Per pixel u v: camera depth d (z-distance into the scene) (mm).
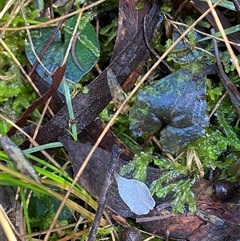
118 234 172
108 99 170
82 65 175
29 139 167
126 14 170
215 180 174
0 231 159
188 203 164
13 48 180
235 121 184
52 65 175
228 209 164
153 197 168
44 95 162
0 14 174
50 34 178
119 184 164
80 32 178
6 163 169
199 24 183
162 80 169
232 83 170
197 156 176
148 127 172
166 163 172
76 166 166
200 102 167
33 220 172
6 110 179
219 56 173
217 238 165
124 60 170
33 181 145
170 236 167
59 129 168
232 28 173
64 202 153
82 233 171
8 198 169
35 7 185
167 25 182
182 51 181
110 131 171
